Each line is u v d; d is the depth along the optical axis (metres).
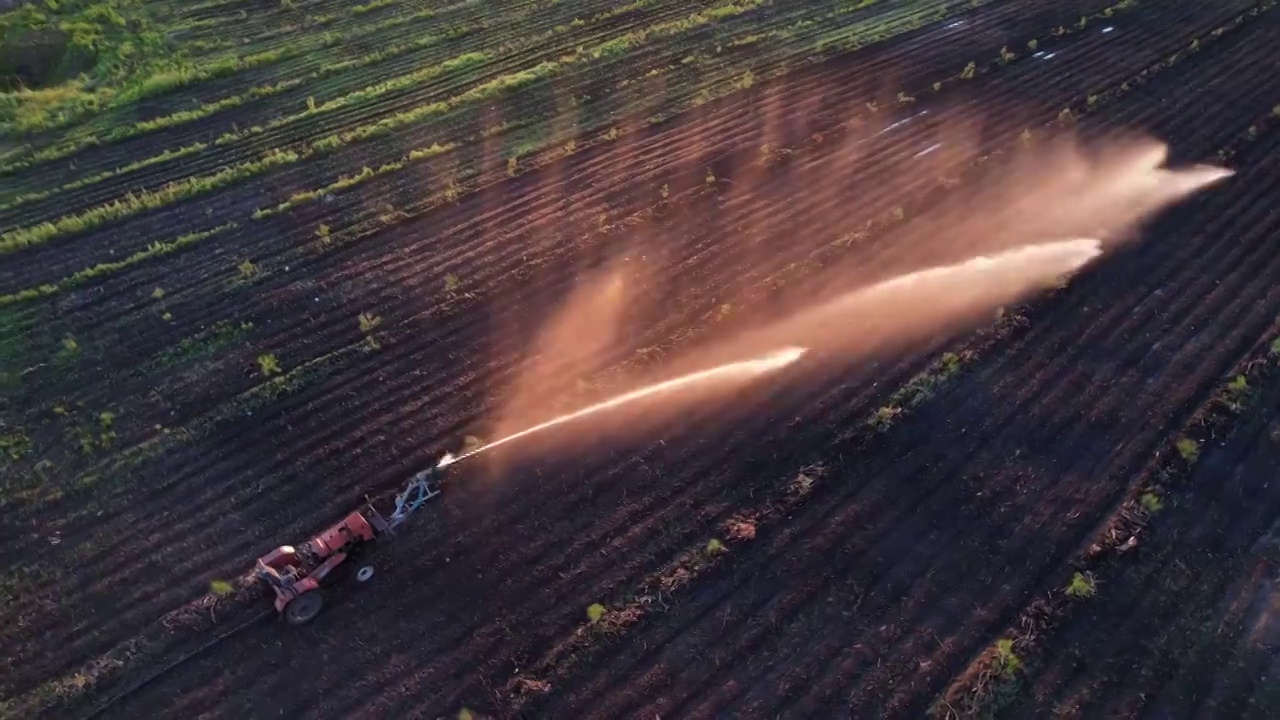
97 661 12.73
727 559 13.23
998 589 12.60
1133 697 11.33
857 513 13.70
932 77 24.09
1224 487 13.70
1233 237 18.12
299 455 15.49
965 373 15.70
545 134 23.58
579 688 11.98
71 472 15.55
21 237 21.16
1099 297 17.03
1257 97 22.20
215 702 12.21
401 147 23.61
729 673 11.96
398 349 17.42
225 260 20.17
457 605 13.07
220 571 13.75
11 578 13.89
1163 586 12.51
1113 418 14.78
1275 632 11.91
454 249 19.81
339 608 13.17
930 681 11.63
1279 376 15.19
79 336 18.42
